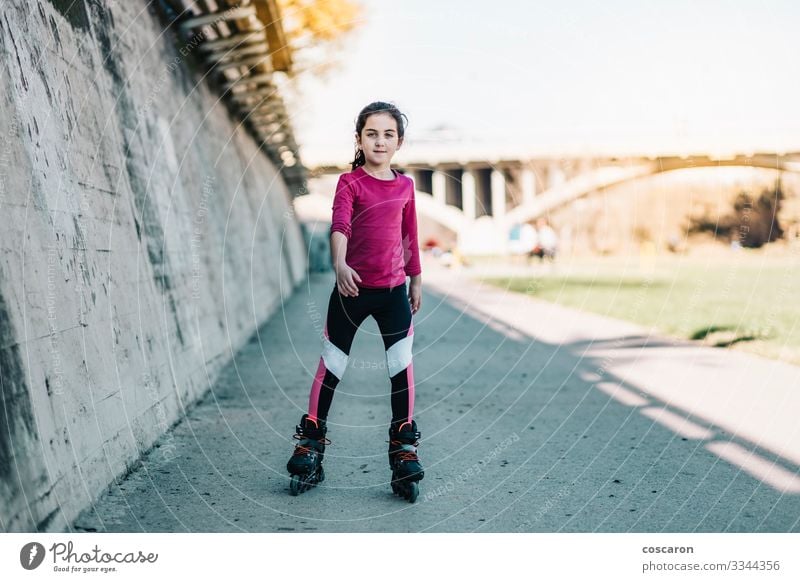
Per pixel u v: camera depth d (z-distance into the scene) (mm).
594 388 5957
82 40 4617
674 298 14172
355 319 3486
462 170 41062
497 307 13633
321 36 17562
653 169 38281
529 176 40406
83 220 3891
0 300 2709
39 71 3705
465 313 12547
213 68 9945
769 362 6965
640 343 8484
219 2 8609
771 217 35469
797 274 20328
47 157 3549
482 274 24766
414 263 3633
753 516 3180
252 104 12305
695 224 38125
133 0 6379
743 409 5121
